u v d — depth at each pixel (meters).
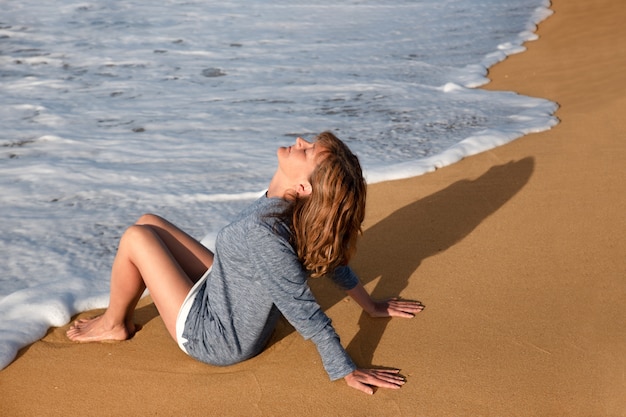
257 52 9.95
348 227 3.08
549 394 3.10
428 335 3.58
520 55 9.62
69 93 8.19
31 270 4.52
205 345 3.26
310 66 9.28
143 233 3.38
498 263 4.19
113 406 3.21
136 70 9.11
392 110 7.49
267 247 2.99
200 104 7.82
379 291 4.00
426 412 3.05
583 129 6.22
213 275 3.23
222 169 6.06
